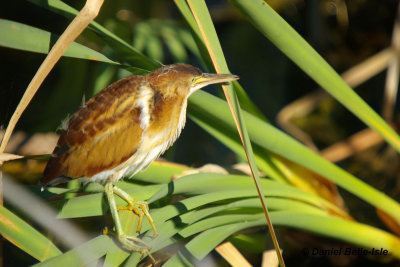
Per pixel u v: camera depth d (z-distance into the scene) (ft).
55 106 21.63
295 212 20.72
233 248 20.61
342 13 22.27
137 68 20.66
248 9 20.62
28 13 22.07
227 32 23.08
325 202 20.84
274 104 22.31
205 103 20.75
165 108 20.58
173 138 20.70
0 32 20.35
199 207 20.58
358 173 21.97
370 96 22.25
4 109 21.63
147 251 20.33
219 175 20.67
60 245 20.88
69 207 20.42
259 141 20.76
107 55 20.72
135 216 20.44
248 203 20.57
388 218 20.86
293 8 22.56
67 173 20.48
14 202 20.44
